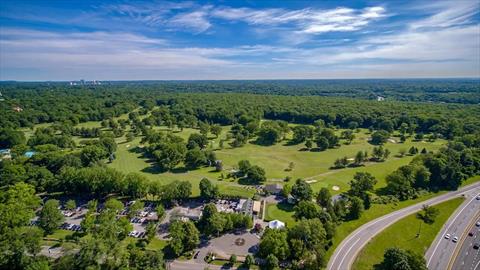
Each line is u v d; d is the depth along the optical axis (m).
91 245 79.62
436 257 91.44
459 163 150.50
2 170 136.38
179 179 149.12
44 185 128.50
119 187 123.38
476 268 86.75
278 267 84.94
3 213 96.31
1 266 77.06
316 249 86.50
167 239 97.88
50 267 79.56
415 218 111.50
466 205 122.62
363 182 128.38
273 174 157.75
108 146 185.12
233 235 100.12
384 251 92.88
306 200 116.12
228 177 151.88
